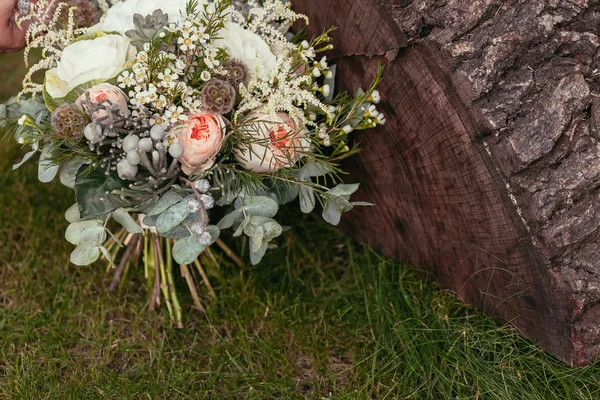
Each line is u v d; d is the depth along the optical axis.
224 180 1.38
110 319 1.77
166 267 1.73
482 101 1.28
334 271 1.91
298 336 1.68
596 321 1.34
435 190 1.52
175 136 1.28
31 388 1.53
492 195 1.36
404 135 1.50
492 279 1.51
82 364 1.62
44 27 1.39
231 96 1.28
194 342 1.67
